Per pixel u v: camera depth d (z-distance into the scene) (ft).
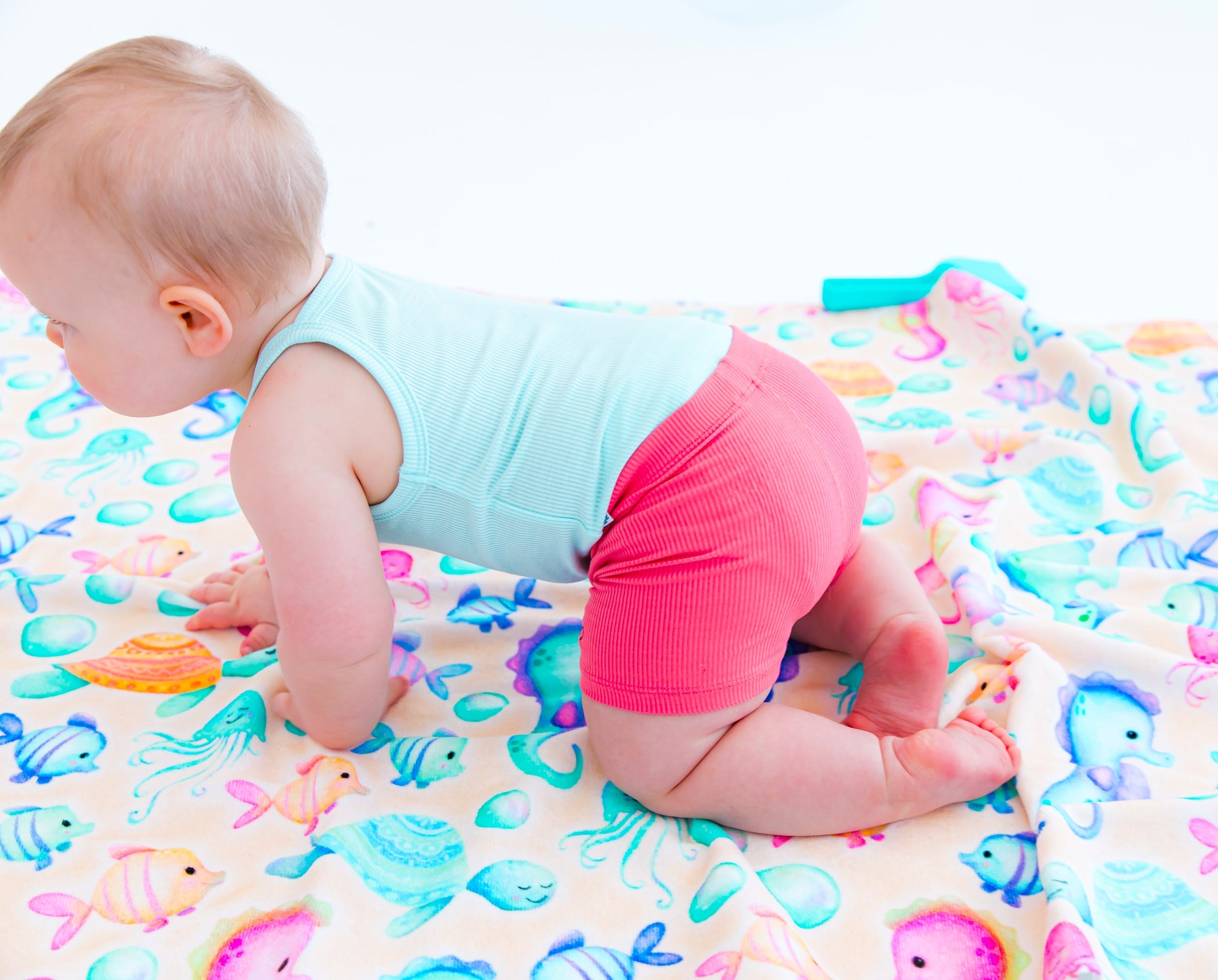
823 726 3.35
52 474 4.92
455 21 10.06
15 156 2.95
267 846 3.33
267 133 3.09
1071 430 5.09
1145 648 3.78
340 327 3.26
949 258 6.59
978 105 8.77
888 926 3.10
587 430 3.25
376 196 7.81
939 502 4.60
